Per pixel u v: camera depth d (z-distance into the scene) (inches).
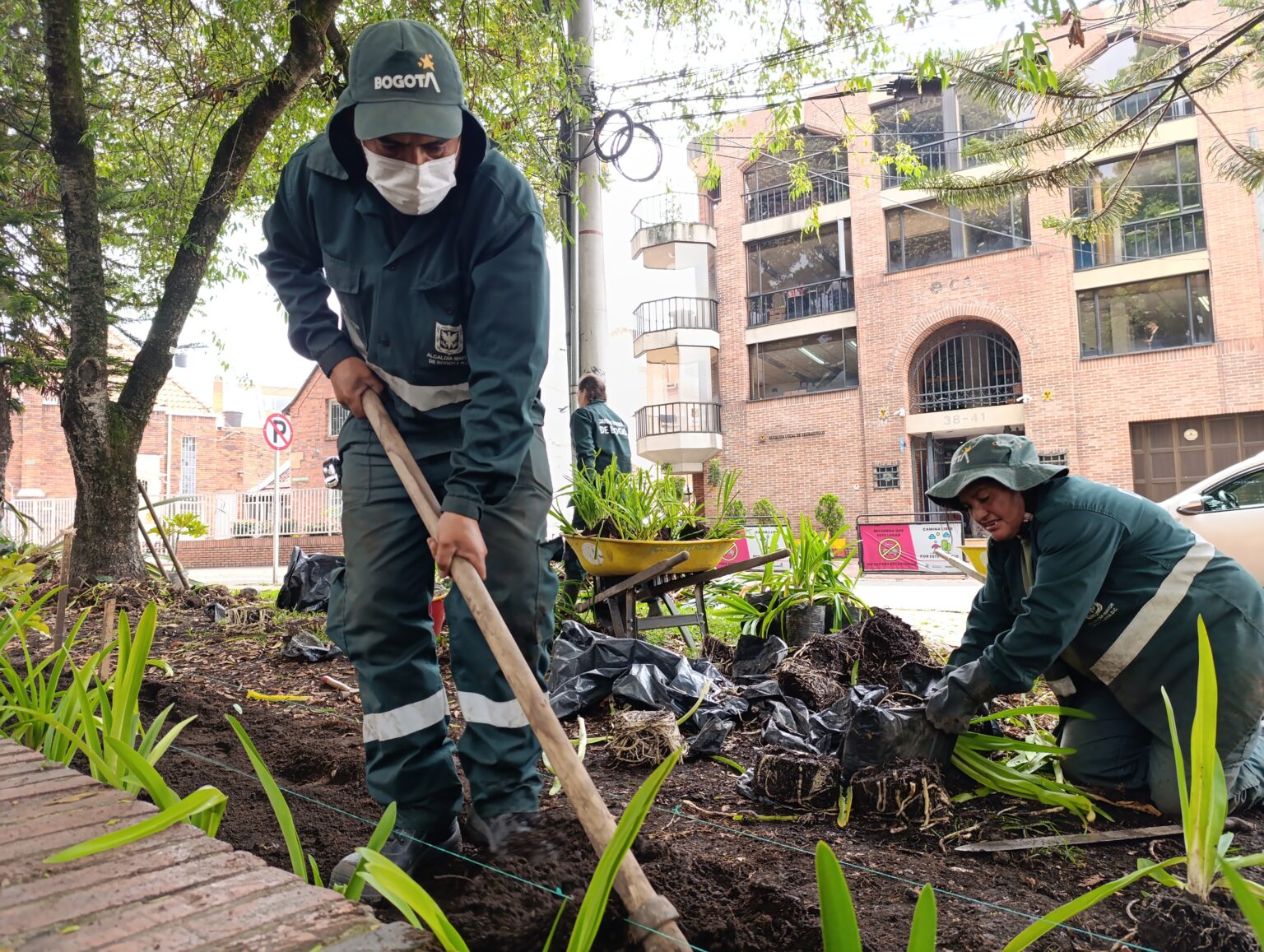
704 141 331.3
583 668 149.2
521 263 74.4
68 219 315.0
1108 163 768.9
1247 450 725.3
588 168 311.3
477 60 283.7
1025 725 133.1
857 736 96.8
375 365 78.1
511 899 64.3
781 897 68.6
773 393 982.4
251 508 924.0
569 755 51.5
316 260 86.7
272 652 201.6
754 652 173.5
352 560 76.2
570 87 289.9
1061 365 781.3
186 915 37.0
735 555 317.1
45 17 294.5
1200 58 203.8
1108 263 770.8
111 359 460.4
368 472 77.4
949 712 97.9
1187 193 745.0
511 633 78.4
